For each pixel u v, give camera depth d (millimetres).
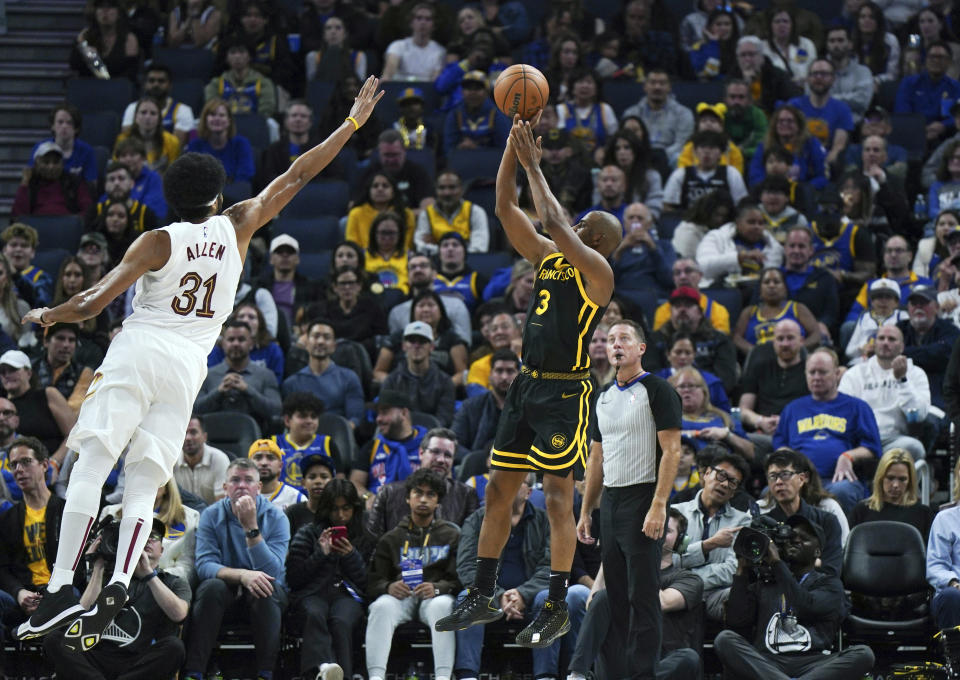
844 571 12398
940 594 11773
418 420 14281
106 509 11961
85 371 15008
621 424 10625
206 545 12320
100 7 21375
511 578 12211
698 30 21984
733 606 11711
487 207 18500
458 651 11945
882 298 15156
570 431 7617
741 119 19344
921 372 14242
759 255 16656
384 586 12266
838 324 16141
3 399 13859
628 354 10594
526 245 7836
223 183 7488
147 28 22344
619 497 10703
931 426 14148
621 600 10891
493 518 7918
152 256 7082
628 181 18109
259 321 15242
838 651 12062
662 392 10492
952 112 19766
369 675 11875
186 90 20703
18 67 21938
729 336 15219
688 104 20391
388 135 18078
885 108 21297
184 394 7137
